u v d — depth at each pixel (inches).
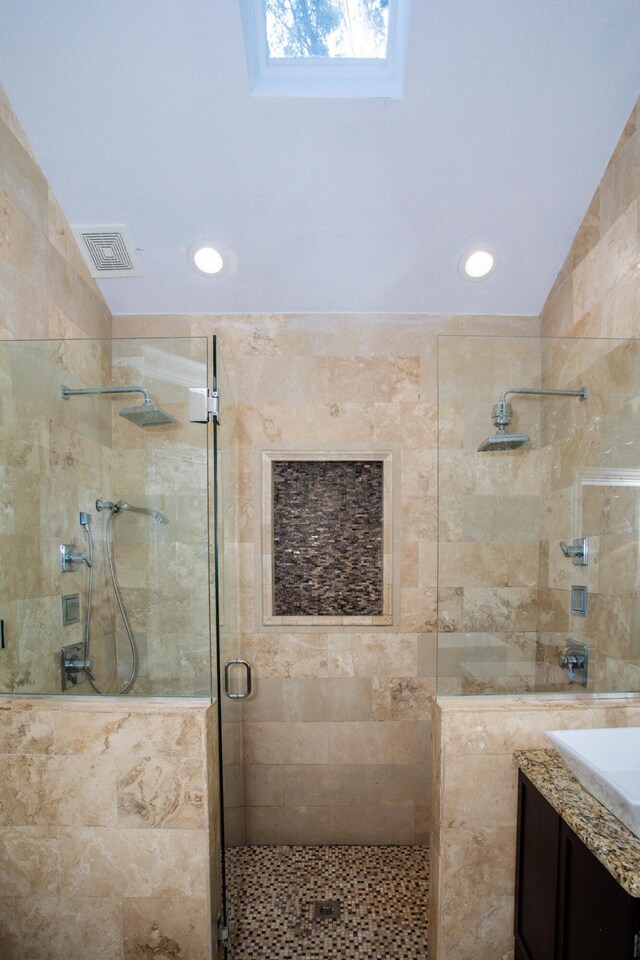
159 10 48.4
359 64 55.4
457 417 67.2
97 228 69.0
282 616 82.8
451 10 48.2
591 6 48.3
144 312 82.9
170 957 54.0
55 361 63.0
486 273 75.2
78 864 54.1
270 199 65.9
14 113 56.5
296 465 84.6
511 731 53.8
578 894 40.6
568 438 64.4
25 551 60.0
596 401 61.6
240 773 80.4
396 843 82.4
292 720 82.3
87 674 60.5
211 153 60.8
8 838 54.5
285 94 55.3
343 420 83.0
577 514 63.5
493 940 54.6
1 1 47.9
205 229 69.9
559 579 64.3
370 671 82.1
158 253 72.7
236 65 52.6
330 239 71.1
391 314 83.0
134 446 62.6
